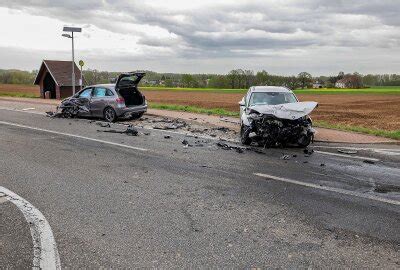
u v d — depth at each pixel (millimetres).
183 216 5691
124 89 17547
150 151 10578
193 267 4207
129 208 5996
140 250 4586
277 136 11258
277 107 11602
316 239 4977
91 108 17703
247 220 5578
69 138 12500
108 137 12844
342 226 5422
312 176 8148
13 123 16062
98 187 7094
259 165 9102
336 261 4398
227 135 13906
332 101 52938
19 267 4152
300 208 6125
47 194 6633
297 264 4316
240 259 4406
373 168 9000
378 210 6109
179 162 9289
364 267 4277
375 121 25000
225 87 106000
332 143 12555
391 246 4816
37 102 27875
